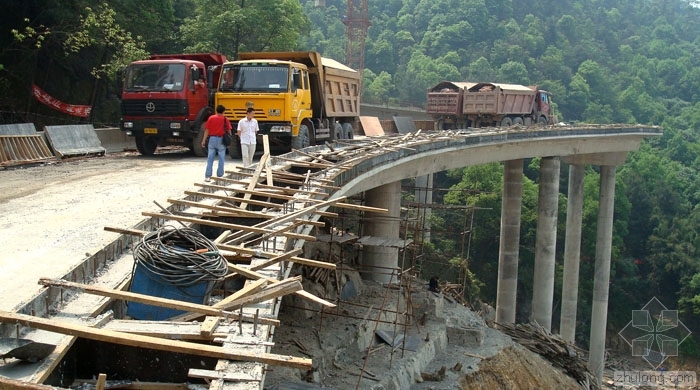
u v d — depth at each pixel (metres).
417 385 16.14
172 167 19.55
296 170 17.62
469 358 18.80
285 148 21.91
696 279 57.41
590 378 25.59
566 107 97.00
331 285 18.56
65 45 27.55
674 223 63.44
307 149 19.70
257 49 37.53
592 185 59.56
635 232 65.00
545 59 103.94
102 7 28.66
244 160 17.08
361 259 23.23
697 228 63.00
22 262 9.04
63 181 16.38
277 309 6.99
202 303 7.08
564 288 38.16
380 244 18.23
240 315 6.04
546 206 35.50
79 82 34.47
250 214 10.73
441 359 18.30
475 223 52.41
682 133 90.19
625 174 67.12
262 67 20.47
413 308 20.27
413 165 23.98
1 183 15.96
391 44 108.81
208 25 35.78
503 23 111.69
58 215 12.13
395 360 16.11
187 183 16.11
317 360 14.11
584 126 39.41
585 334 53.09
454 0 113.19
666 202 66.56
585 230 56.91
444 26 108.56
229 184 14.23
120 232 8.77
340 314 17.36
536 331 26.69
